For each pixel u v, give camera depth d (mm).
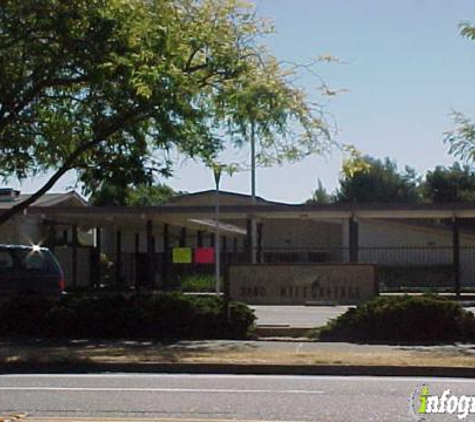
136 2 21031
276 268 21344
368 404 11852
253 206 40469
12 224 40844
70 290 41594
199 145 23016
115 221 43938
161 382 14508
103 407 11625
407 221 50469
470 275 49938
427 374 15508
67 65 20922
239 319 20766
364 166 23422
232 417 10797
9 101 21891
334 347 18828
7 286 25938
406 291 41906
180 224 47188
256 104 22094
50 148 24344
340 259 51562
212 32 22281
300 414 11023
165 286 43438
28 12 20203
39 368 16609
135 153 23562
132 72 20062
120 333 20906
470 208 39094
